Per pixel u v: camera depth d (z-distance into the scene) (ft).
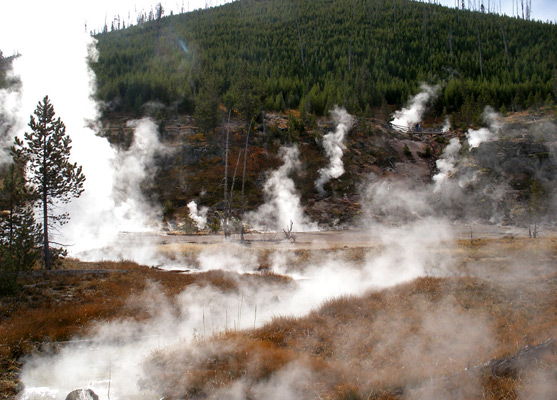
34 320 42.34
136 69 344.28
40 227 65.77
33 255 59.77
